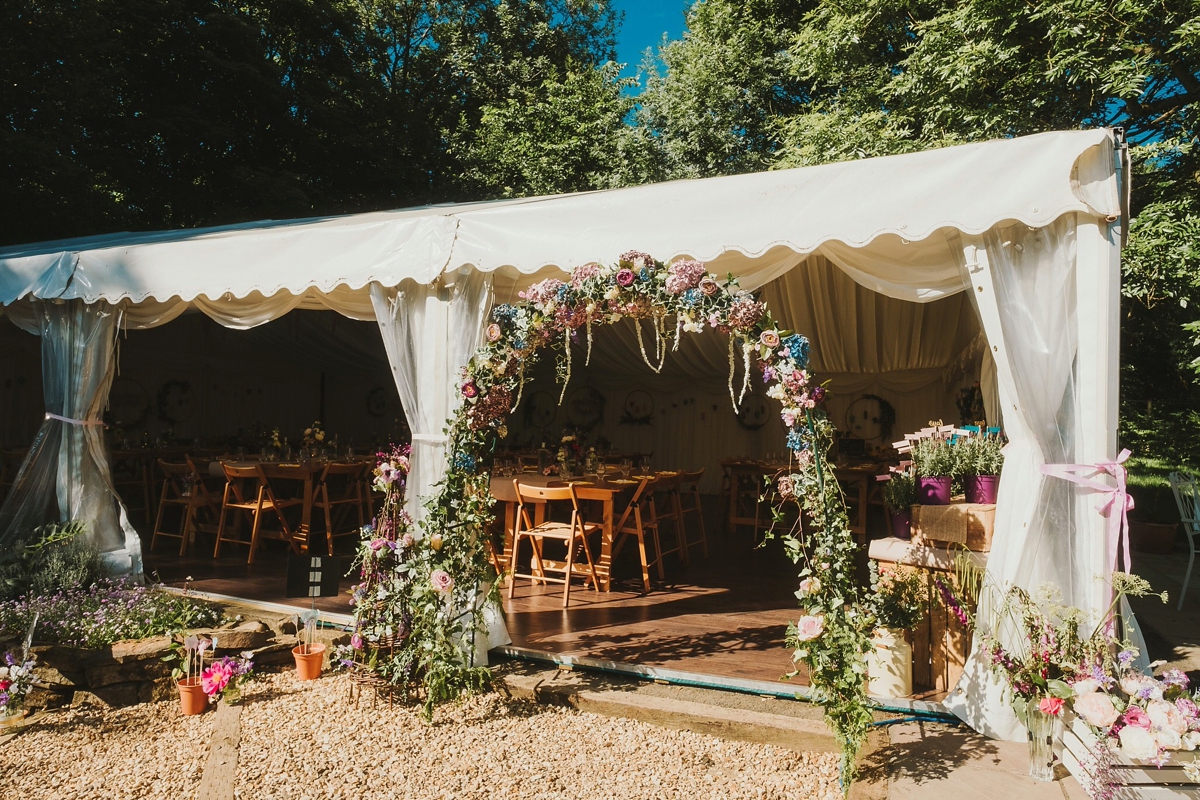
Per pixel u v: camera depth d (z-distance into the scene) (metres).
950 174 3.23
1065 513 3.14
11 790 2.86
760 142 13.62
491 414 3.73
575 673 3.83
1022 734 3.10
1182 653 4.29
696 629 4.52
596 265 3.52
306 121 13.67
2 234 9.52
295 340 11.27
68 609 4.14
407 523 3.91
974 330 6.36
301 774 2.96
